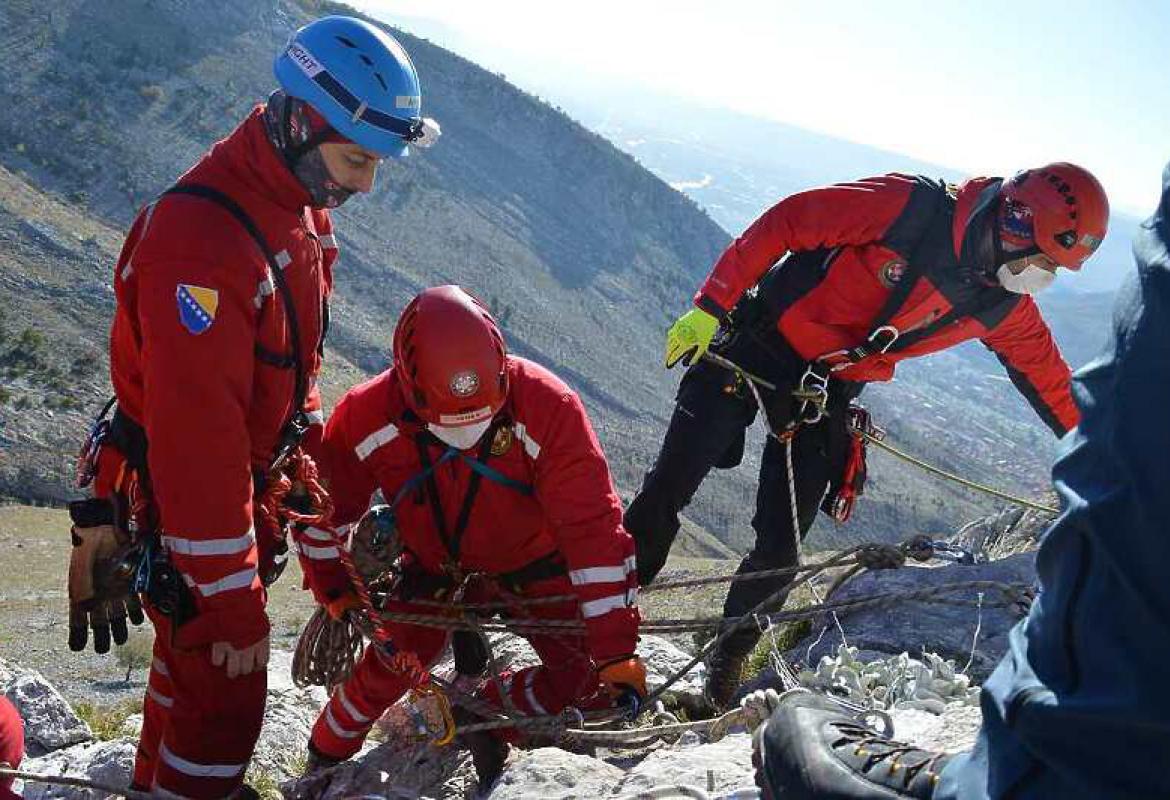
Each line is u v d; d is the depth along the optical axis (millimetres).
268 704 6133
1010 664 1794
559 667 4645
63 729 6195
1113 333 1667
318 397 4246
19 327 155875
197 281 3455
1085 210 4672
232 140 3686
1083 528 1606
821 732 2197
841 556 4465
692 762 3709
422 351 3803
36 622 68438
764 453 5848
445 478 4188
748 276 5332
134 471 3818
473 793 4441
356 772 4863
